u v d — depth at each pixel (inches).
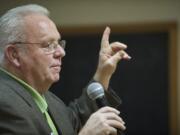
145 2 423.2
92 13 432.8
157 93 419.5
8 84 136.6
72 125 160.4
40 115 136.5
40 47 140.9
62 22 438.0
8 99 129.0
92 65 432.8
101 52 168.9
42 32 141.6
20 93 136.1
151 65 421.7
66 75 435.5
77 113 167.2
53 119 149.9
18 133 126.2
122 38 426.6
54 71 143.3
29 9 145.2
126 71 423.5
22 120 128.1
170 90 416.8
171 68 417.1
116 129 134.0
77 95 433.4
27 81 141.9
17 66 140.9
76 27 434.6
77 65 434.6
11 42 140.9
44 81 142.9
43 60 140.9
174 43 418.3
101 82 165.6
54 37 143.5
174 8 420.2
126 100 422.3
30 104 135.7
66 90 434.9
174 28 418.9
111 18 429.1
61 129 148.9
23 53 140.6
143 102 421.4
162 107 418.3
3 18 144.5
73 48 435.8
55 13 438.9
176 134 412.8
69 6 437.4
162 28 421.4
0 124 126.5
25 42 140.2
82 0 434.6
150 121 419.5
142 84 421.4
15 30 141.1
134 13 425.1
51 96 162.4
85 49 434.6
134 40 424.8
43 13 147.9
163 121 417.1
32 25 141.3
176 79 415.8
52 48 143.3
